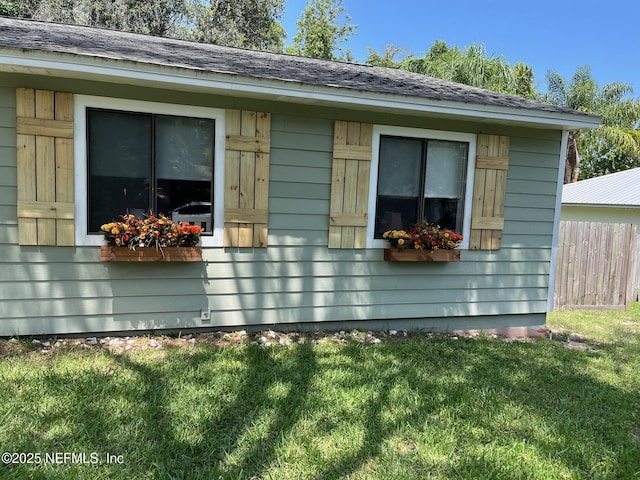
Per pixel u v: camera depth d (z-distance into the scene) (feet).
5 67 10.28
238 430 8.04
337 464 7.19
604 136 54.70
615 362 13.66
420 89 14.87
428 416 9.02
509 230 16.61
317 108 13.92
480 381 11.14
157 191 12.73
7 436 7.32
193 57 13.66
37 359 10.84
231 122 13.09
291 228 14.16
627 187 36.14
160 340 12.95
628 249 23.70
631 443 8.53
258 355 12.06
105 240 12.25
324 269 14.70
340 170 14.34
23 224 11.66
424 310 16.01
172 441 7.51
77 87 11.63
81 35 15.33
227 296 13.83
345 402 9.39
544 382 11.45
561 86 53.16
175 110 12.54
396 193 15.23
